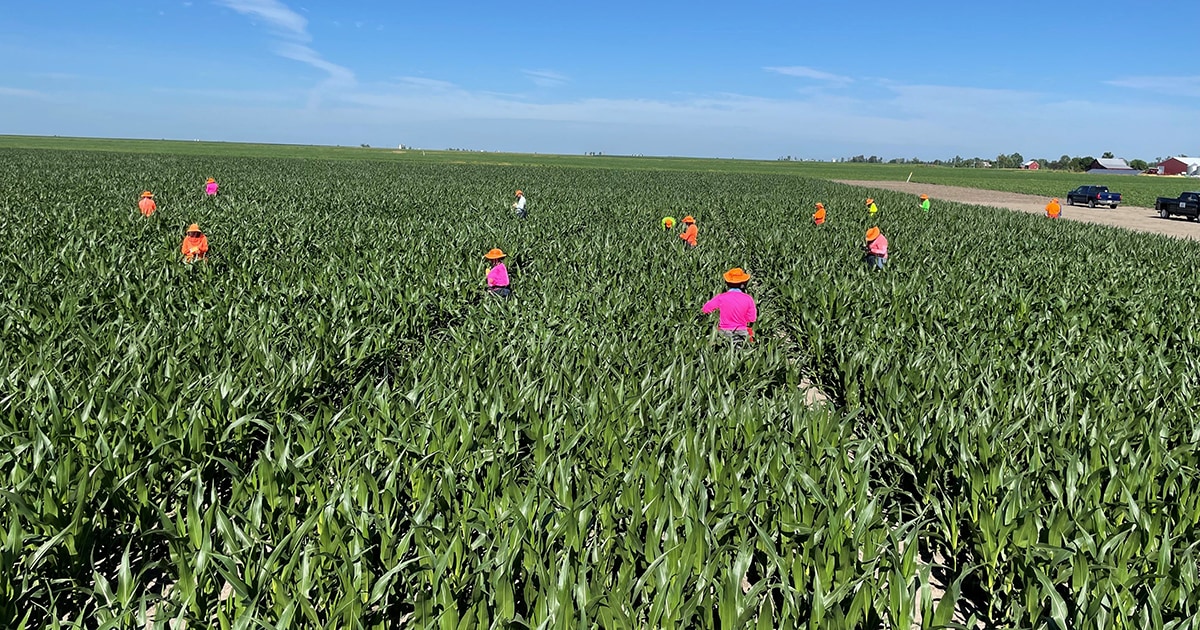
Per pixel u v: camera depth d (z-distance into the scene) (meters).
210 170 61.75
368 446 6.08
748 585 5.42
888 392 7.85
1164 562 4.50
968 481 5.86
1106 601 4.47
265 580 4.15
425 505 4.97
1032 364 9.40
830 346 10.60
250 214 24.61
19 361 7.79
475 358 8.62
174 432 6.09
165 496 5.47
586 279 14.52
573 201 37.81
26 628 4.66
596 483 5.66
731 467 5.58
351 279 13.39
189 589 4.27
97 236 18.00
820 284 14.54
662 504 5.16
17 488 4.93
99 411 6.35
